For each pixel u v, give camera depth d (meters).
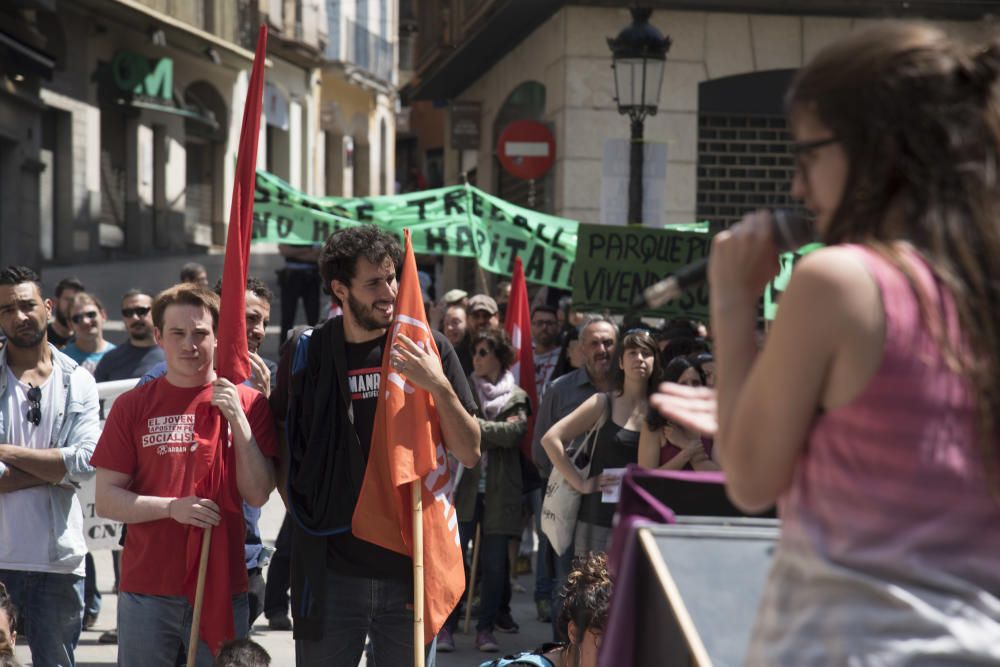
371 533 4.34
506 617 7.93
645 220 11.44
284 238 10.93
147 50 32.69
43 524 5.46
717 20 15.71
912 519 1.67
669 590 2.11
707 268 1.92
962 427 1.66
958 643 1.61
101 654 7.08
